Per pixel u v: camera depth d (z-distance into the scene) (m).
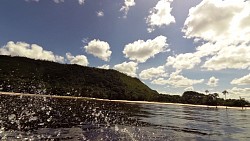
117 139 14.38
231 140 17.92
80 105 47.59
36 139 12.86
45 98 59.94
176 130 21.20
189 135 18.75
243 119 41.94
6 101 37.69
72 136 14.50
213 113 57.62
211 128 25.02
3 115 21.55
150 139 15.24
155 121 28.52
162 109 61.84
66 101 57.09
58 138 13.64
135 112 42.03
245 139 18.75
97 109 41.22
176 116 39.94
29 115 23.66
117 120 25.88
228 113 61.56
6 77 82.44
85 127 18.62
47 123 19.38
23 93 72.31
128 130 18.53
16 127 15.97
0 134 13.31
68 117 25.00
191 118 37.72
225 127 26.84
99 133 16.09
